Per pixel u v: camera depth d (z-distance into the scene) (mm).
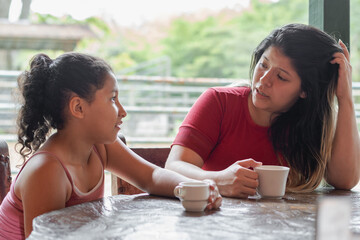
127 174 1388
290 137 1541
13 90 1382
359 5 11844
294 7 13555
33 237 843
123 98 7391
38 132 1320
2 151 1331
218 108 1577
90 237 843
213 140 1562
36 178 1128
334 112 1537
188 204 1048
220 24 14148
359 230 916
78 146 1271
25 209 1131
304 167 1533
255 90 1457
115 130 1290
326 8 1837
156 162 1601
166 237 846
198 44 14172
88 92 1230
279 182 1235
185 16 14656
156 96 7891
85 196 1253
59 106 1247
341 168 1485
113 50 14953
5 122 4824
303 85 1454
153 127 6941
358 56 11859
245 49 13766
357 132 1527
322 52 1451
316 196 1316
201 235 862
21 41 9609
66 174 1183
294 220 987
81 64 1250
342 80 1499
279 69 1415
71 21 15086
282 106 1467
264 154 1576
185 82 4410
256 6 13773
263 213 1054
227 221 971
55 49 9859
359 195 1357
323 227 659
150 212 1045
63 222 944
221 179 1276
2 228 1203
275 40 1436
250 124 1570
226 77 13961
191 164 1446
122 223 940
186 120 1557
